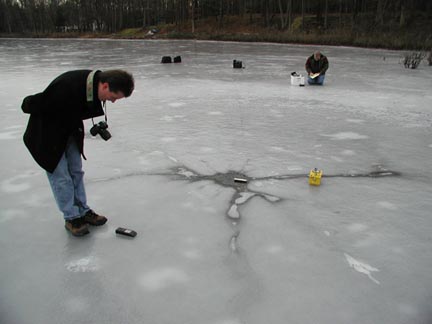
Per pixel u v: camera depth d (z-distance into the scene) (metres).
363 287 2.22
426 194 3.42
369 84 9.44
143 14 53.94
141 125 5.64
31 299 2.13
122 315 2.01
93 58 17.31
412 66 12.62
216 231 2.81
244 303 2.09
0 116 6.19
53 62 15.48
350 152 4.50
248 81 9.84
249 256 2.52
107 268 2.40
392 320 1.98
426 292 2.19
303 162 4.16
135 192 3.44
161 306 2.08
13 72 11.89
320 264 2.43
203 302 2.10
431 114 6.35
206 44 28.55
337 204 3.22
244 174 3.84
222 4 46.25
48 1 64.50
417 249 2.60
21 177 3.80
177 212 3.09
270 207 3.17
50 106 2.26
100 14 57.59
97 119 6.02
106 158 4.28
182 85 9.15
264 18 41.22
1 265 2.43
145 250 2.59
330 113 6.39
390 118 6.08
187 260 2.48
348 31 28.48
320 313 2.03
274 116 6.17
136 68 12.93
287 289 2.20
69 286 2.24
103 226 2.88
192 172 3.89
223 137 5.04
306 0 42.06
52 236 2.76
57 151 2.39
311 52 19.72
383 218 3.01
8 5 63.47
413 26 29.28
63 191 2.56
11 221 2.96
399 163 4.16
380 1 31.70
